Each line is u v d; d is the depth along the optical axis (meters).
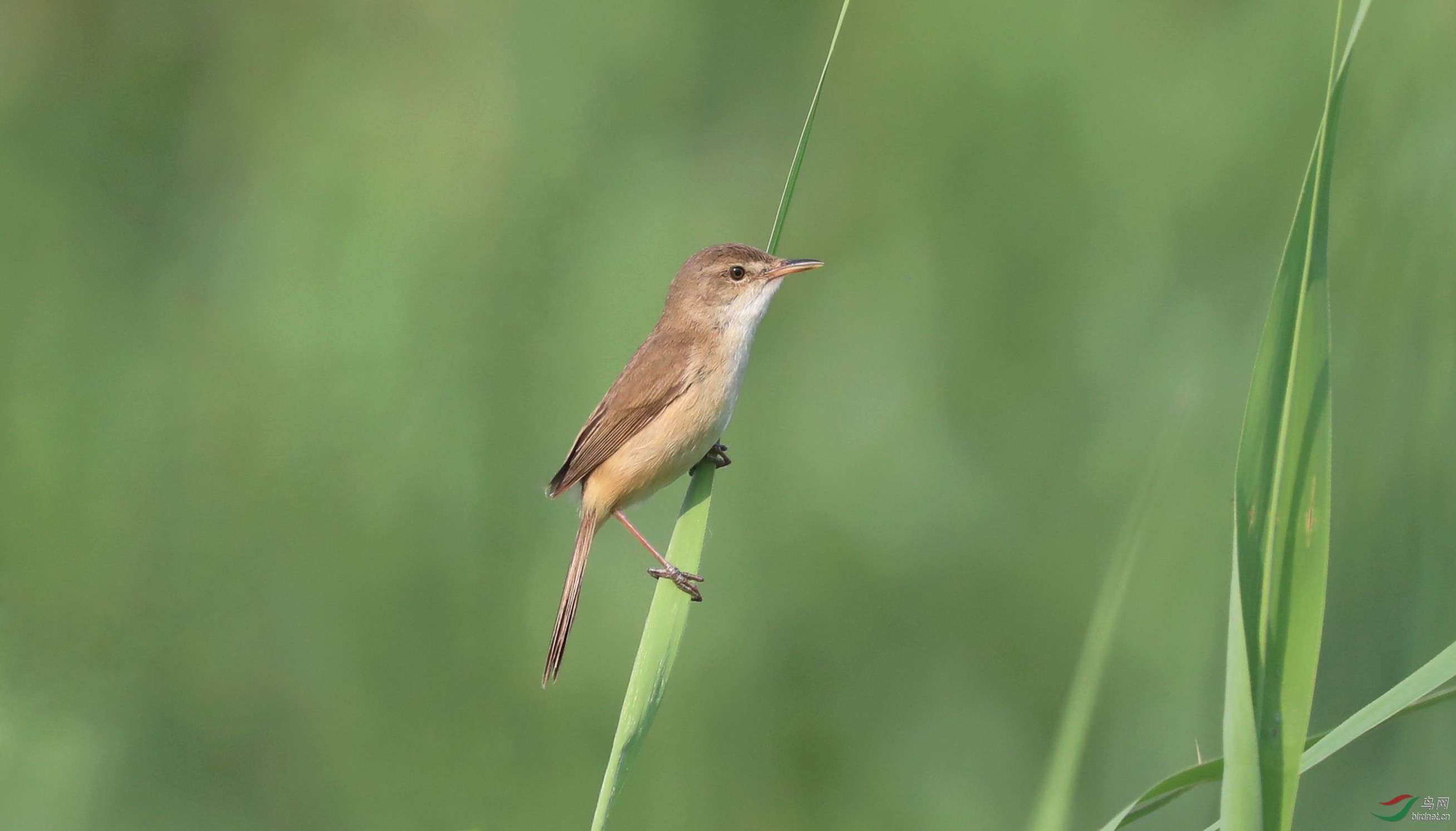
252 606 11.98
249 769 11.47
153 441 13.13
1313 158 4.33
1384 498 8.46
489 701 11.46
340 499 12.38
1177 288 11.67
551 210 13.33
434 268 13.11
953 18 12.69
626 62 13.90
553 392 12.48
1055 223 12.29
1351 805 8.48
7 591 12.07
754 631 11.27
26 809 11.02
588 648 11.38
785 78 13.43
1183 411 5.53
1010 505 11.66
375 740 11.35
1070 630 11.02
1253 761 4.05
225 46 15.11
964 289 12.40
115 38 14.99
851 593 11.38
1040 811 5.26
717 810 10.68
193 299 14.04
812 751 10.91
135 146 14.84
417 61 14.73
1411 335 8.42
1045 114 12.38
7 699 11.38
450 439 12.39
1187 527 10.66
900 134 12.90
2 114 14.52
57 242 14.28
